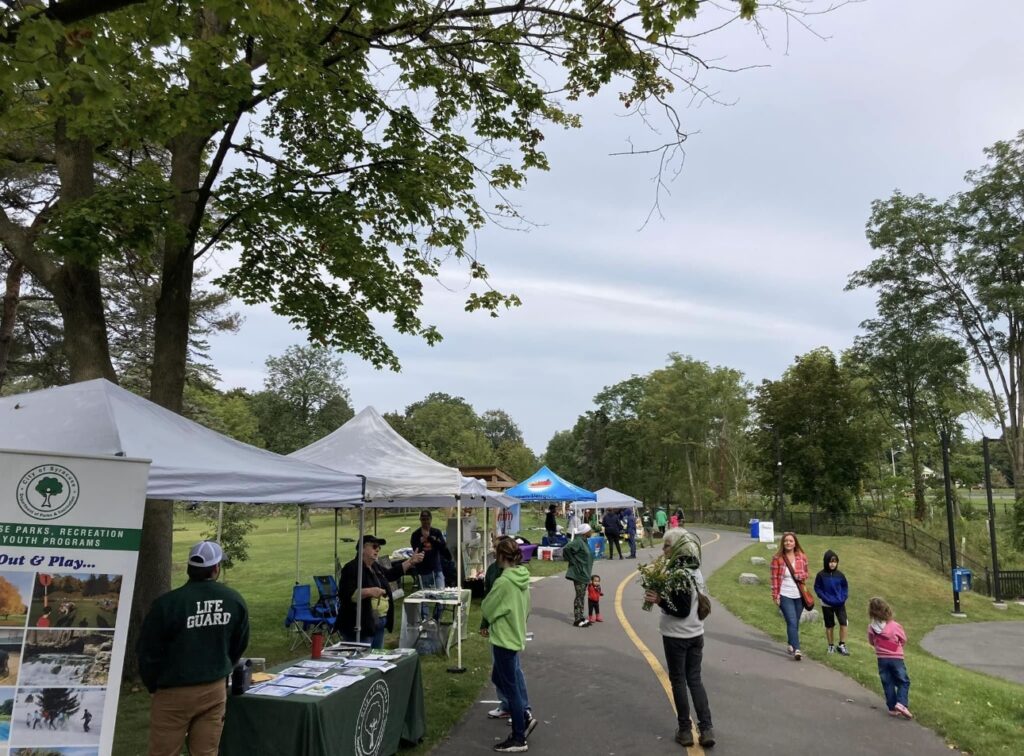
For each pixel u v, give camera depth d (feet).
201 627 13.74
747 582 57.67
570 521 108.17
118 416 15.84
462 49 30.19
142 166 34.86
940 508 144.77
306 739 14.20
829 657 30.25
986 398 142.41
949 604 79.51
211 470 15.98
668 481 225.97
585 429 280.92
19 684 11.80
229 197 30.53
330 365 255.91
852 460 140.05
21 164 36.01
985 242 129.90
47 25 13.48
